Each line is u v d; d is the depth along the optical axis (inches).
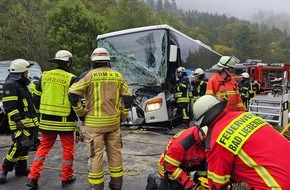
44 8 1542.8
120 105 176.9
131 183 195.3
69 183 192.5
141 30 348.8
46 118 180.1
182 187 131.1
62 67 185.9
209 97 111.7
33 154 250.5
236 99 233.9
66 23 1277.1
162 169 139.2
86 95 170.4
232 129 100.5
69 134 185.8
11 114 185.2
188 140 126.5
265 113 410.3
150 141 298.0
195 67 485.1
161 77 334.6
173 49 325.7
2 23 1536.7
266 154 96.5
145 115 329.4
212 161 102.2
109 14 2091.5
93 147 168.1
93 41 1266.0
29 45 1157.7
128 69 347.3
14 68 189.0
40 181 196.4
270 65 1170.6
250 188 103.0
